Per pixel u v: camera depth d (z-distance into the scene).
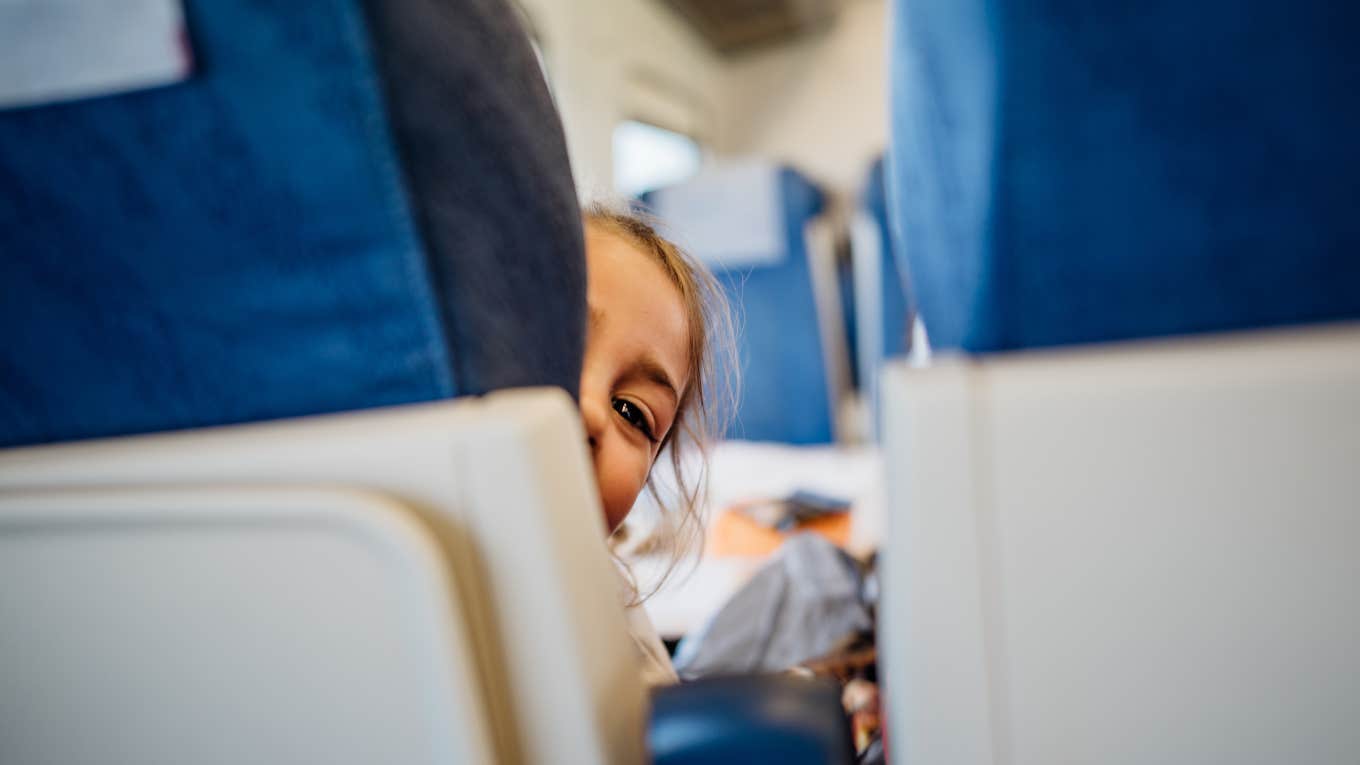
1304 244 0.24
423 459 0.24
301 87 0.23
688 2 3.82
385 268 0.25
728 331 1.16
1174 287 0.25
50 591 0.30
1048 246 0.25
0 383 0.31
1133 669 0.24
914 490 0.24
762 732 0.26
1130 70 0.23
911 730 0.26
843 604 0.91
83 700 0.31
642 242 0.80
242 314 0.27
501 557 0.25
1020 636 0.24
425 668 0.25
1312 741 0.24
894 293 2.22
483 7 0.28
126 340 0.29
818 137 4.57
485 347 0.27
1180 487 0.23
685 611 1.14
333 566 0.26
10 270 0.28
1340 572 0.23
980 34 0.24
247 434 0.27
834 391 2.60
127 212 0.26
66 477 0.28
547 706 0.26
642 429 0.71
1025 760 0.26
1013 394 0.23
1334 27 0.22
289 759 0.29
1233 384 0.22
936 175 0.28
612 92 3.24
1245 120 0.23
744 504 1.62
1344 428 0.22
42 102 0.24
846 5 4.15
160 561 0.28
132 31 0.23
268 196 0.25
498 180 0.28
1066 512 0.23
